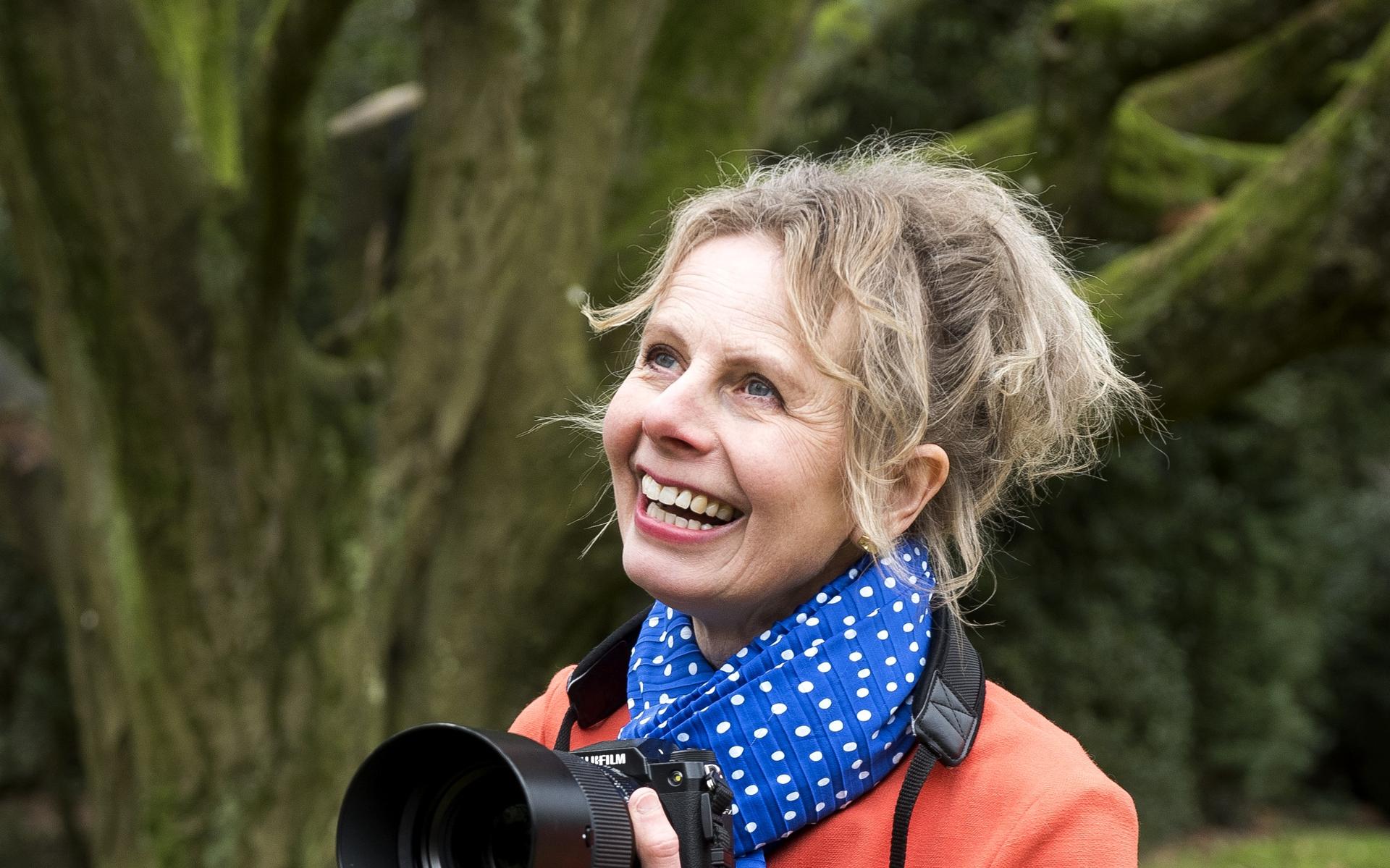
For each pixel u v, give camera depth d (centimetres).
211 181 505
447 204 577
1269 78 771
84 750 629
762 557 157
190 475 529
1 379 704
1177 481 1213
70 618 640
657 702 173
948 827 155
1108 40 605
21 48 486
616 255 607
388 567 583
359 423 584
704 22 640
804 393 156
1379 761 1573
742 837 155
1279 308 533
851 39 750
